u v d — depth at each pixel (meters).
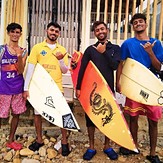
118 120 2.85
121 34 5.10
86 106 3.00
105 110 2.91
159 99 2.91
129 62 3.00
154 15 4.10
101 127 2.89
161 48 2.94
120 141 2.81
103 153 3.20
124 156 3.14
